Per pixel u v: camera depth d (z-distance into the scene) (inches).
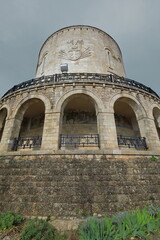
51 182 231.6
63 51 581.9
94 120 443.8
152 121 362.9
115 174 240.5
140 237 141.1
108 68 576.7
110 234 136.1
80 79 377.7
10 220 177.0
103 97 346.0
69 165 247.9
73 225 177.9
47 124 311.7
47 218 191.0
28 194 223.0
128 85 382.0
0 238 153.0
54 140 291.0
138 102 371.2
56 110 326.6
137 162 261.4
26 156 267.6
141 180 241.6
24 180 238.5
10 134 328.2
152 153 280.2
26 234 152.4
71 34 623.8
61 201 212.4
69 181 230.8
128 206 211.8
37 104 403.2
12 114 357.1
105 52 616.4
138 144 327.3
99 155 260.2
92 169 243.4
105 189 224.4
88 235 140.3
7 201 219.5
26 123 502.3
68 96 342.3
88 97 353.7
